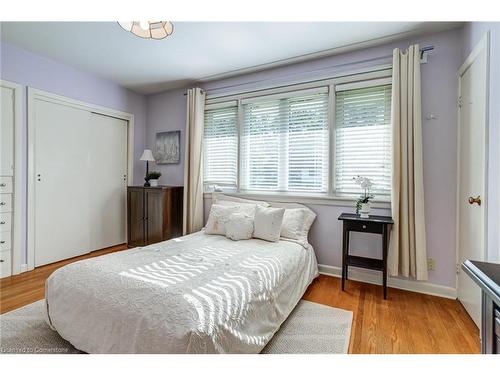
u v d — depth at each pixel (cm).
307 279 236
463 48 218
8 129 269
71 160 331
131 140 406
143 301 129
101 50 278
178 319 115
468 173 201
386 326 184
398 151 231
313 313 202
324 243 283
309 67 293
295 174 304
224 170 355
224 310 127
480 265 98
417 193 227
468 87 203
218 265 180
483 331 90
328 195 282
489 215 167
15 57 272
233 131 347
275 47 265
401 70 233
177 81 365
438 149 231
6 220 271
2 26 234
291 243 246
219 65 310
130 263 178
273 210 260
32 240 292
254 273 167
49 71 301
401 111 233
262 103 325
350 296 232
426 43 237
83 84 337
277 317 171
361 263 237
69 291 151
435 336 172
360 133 267
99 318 135
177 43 261
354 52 269
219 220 282
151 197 359
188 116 360
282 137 311
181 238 266
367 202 245
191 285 143
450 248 227
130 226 377
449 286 228
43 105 300
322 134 288
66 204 327
